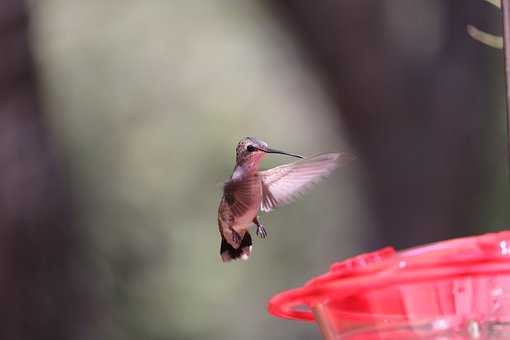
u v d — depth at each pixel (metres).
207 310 15.24
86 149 15.77
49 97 13.95
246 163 5.55
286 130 16.44
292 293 4.65
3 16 10.83
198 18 17.19
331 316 4.67
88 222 14.80
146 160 15.94
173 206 15.62
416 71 12.52
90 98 16.23
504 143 12.57
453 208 12.51
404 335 4.36
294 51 13.06
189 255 15.39
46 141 10.99
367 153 12.66
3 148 10.71
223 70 16.89
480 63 12.56
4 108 10.80
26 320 10.57
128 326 14.20
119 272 14.65
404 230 12.57
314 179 5.57
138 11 17.09
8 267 10.55
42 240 10.73
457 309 4.27
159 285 14.80
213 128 16.44
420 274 4.20
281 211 16.20
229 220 5.52
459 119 12.51
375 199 12.64
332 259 16.11
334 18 12.45
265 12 15.37
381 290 4.36
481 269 4.15
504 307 4.23
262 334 15.77
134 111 16.36
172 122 16.45
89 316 11.31
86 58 16.56
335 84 12.61
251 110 16.56
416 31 12.57
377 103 12.53
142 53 16.88
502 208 12.49
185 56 16.98
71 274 10.98
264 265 16.06
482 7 12.52
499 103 12.68
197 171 15.95
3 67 10.79
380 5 12.45
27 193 10.73
